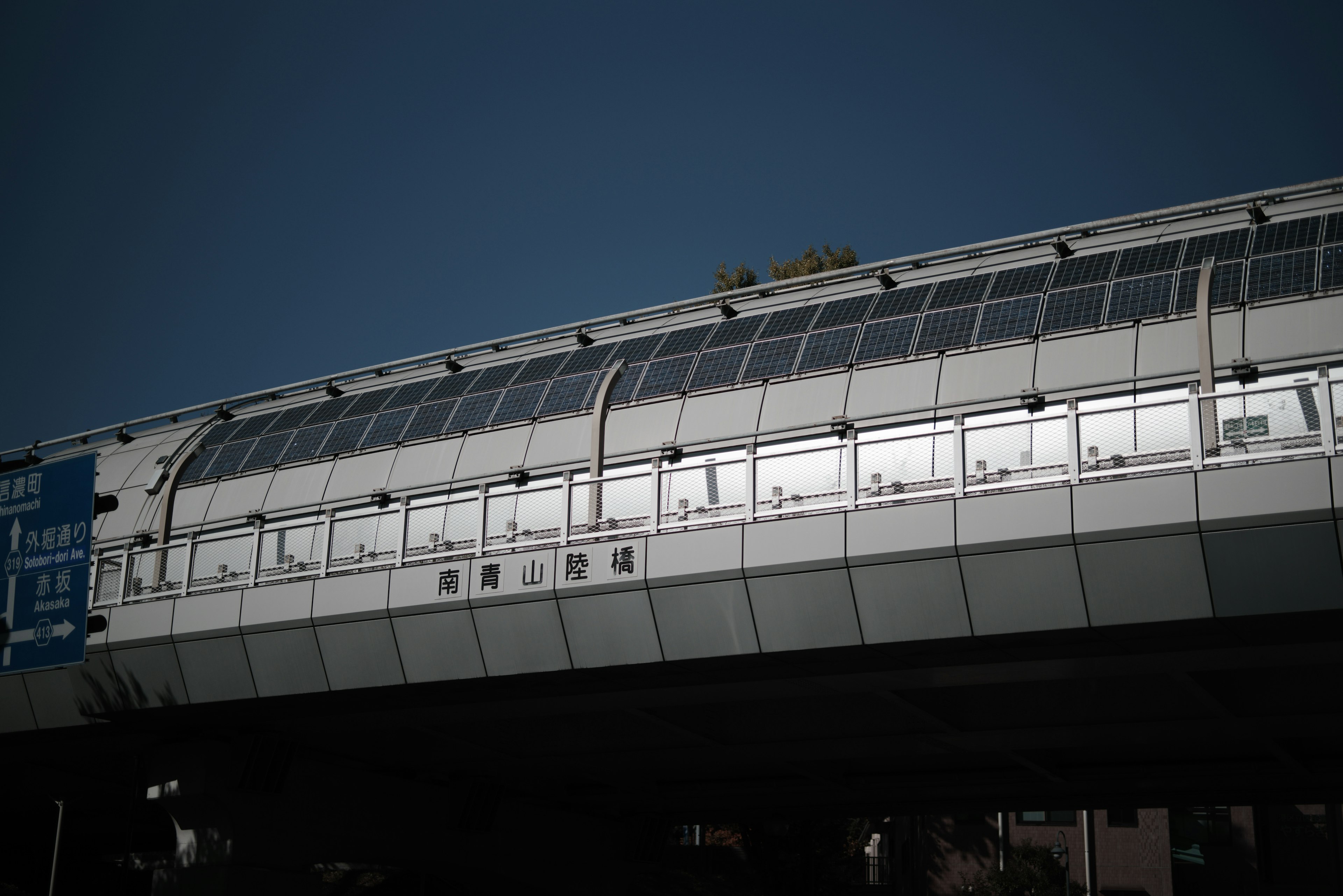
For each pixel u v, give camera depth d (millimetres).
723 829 56281
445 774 30500
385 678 21656
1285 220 23406
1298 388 15102
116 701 24766
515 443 28281
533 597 19734
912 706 21672
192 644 23344
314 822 26828
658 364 28281
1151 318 22391
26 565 22312
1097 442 16859
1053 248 26344
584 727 26234
